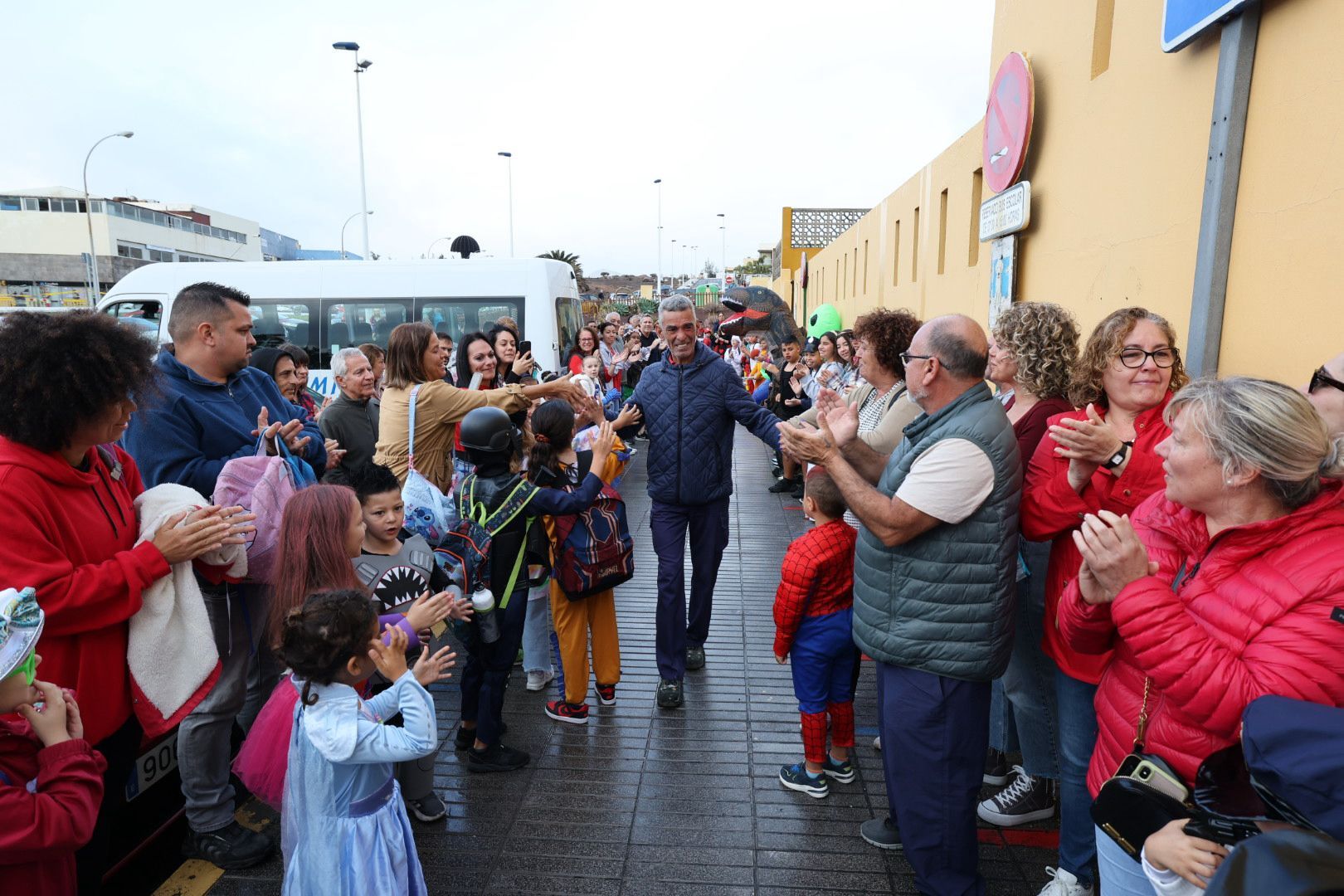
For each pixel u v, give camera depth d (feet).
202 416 9.87
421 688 7.17
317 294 34.37
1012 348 9.87
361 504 9.28
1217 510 5.36
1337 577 4.77
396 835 7.30
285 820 7.36
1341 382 6.34
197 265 35.29
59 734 5.95
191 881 9.20
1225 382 5.31
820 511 10.68
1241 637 5.04
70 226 207.82
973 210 27.14
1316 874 3.31
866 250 54.75
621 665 15.08
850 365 26.43
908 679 8.15
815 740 10.76
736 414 13.71
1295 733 4.01
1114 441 7.65
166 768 9.53
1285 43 9.92
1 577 6.53
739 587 19.67
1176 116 12.61
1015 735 11.39
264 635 9.70
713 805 10.68
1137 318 8.18
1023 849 9.80
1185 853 4.78
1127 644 5.66
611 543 12.10
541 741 12.37
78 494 7.36
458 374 18.29
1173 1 12.08
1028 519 8.33
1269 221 10.24
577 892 9.01
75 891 6.48
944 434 7.75
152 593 7.63
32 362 6.73
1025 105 18.43
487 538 10.75
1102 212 15.23
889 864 9.45
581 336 33.22
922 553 7.89
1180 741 5.49
